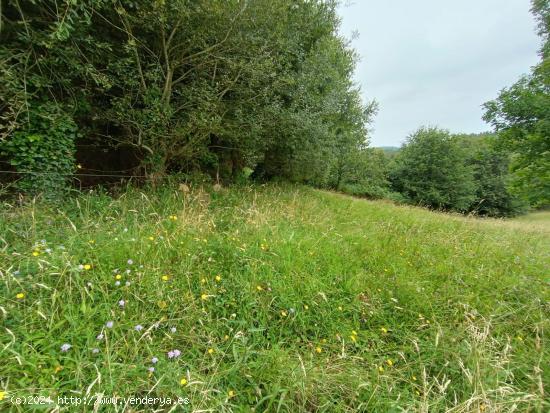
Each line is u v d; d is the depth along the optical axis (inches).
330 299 87.0
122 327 60.9
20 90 111.0
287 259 102.3
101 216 110.3
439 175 807.1
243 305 77.4
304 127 241.3
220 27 167.3
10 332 51.0
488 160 887.7
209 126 179.2
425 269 116.8
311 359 64.8
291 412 52.7
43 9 116.7
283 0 180.1
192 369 56.9
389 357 71.7
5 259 73.2
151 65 160.7
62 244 85.2
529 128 336.2
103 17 132.0
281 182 351.9
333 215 205.6
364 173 685.9
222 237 112.9
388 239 146.5
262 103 217.5
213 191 206.5
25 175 121.4
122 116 156.6
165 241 96.3
